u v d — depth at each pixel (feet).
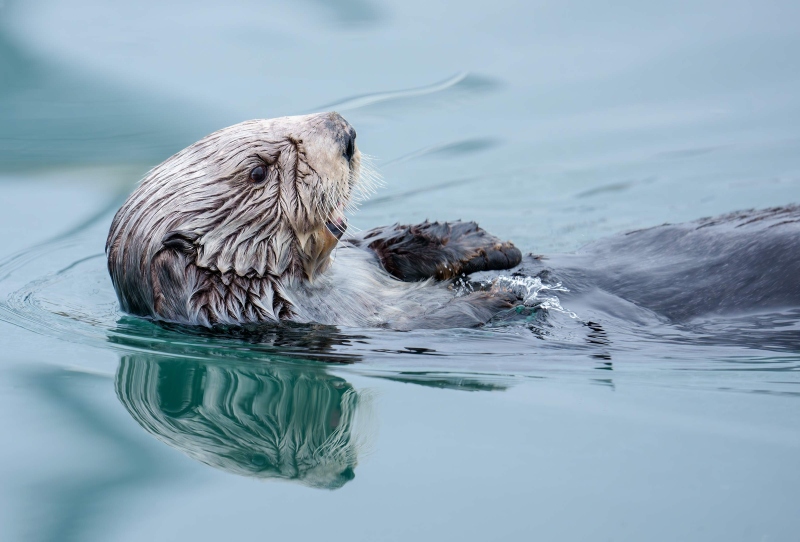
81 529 32.24
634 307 53.26
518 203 87.10
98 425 40.65
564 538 30.71
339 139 51.06
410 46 109.91
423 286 56.29
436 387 43.70
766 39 112.57
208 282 50.62
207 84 98.32
